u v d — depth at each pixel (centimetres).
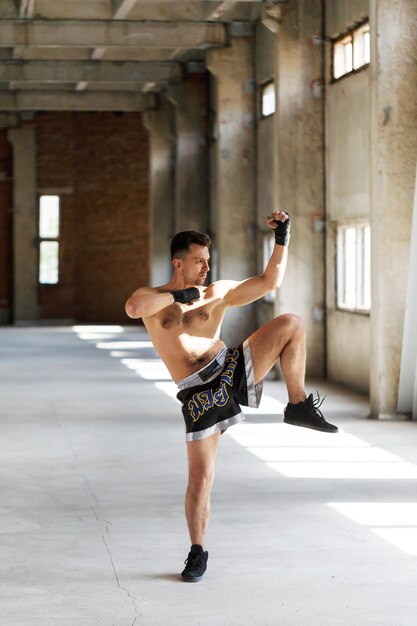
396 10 1216
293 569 625
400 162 1231
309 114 1714
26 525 746
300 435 1139
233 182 2120
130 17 2003
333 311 1695
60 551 674
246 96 2103
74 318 3509
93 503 819
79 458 1020
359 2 1535
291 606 554
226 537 702
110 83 2822
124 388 1622
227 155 2116
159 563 643
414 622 528
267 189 2039
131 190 3447
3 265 3494
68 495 849
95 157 3475
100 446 1088
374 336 1262
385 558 647
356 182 1571
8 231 3494
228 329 2177
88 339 2703
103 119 3459
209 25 2056
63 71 2503
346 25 1595
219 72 2091
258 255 2128
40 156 3456
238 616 539
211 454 609
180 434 1165
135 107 2905
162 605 559
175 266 611
